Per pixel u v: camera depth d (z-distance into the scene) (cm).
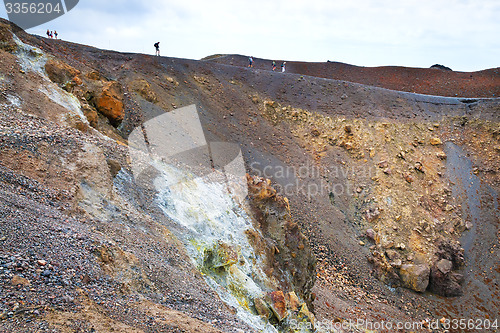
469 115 3256
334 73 4888
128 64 2478
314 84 3300
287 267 1363
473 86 4588
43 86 1119
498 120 3131
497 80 4641
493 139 3048
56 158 771
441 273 2123
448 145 3020
